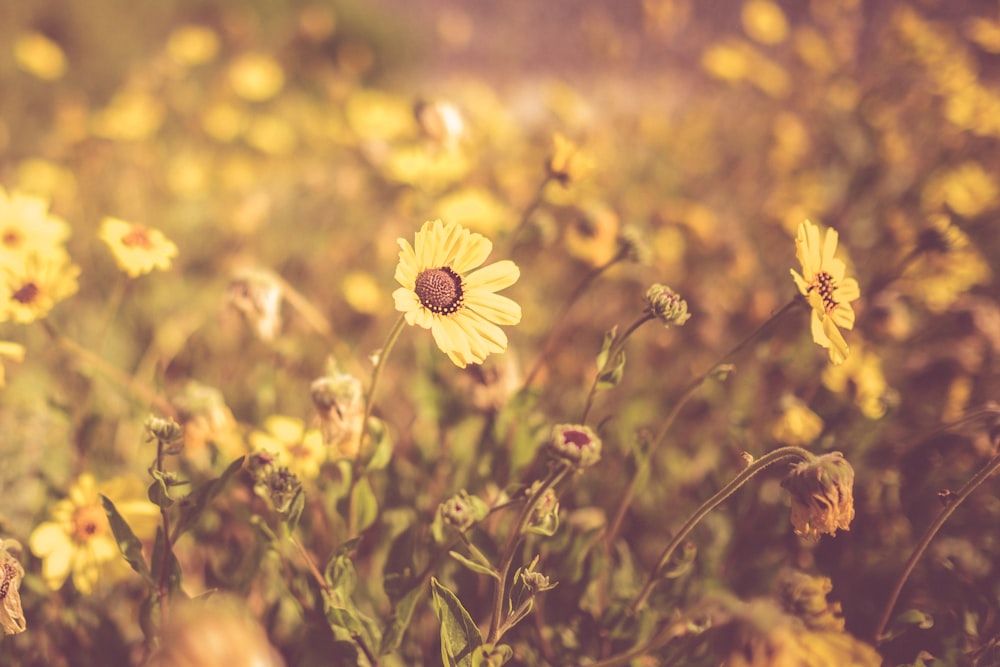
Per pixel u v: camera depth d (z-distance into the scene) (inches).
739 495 24.5
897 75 45.9
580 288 24.9
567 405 29.8
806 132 48.9
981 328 28.1
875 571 23.9
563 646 22.5
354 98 54.2
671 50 79.4
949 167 39.7
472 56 97.0
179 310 34.4
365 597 22.7
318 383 21.5
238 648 15.6
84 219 40.7
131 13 69.6
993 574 23.1
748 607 17.6
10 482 25.0
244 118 55.3
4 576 19.3
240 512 23.0
